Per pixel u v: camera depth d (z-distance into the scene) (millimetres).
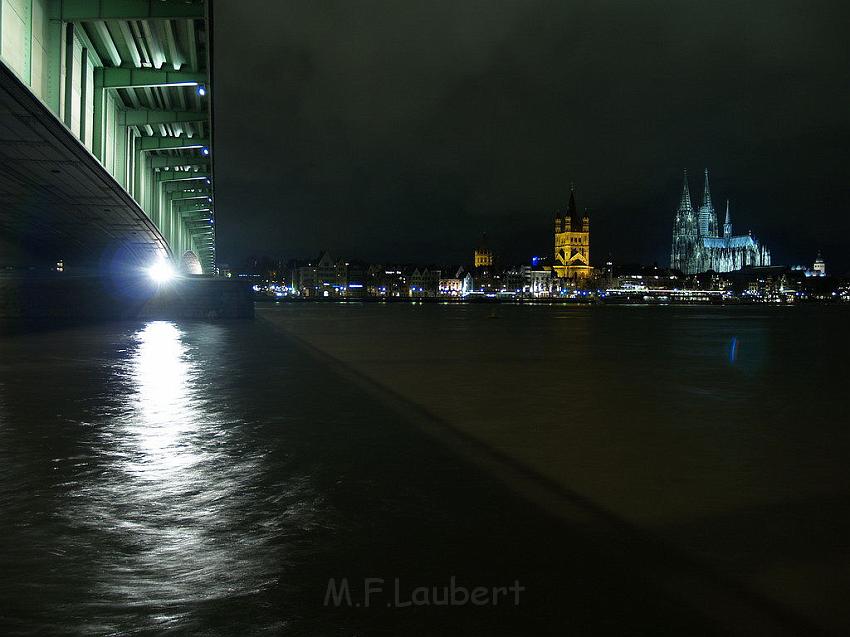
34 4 21578
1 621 5227
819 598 5742
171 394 17672
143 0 24344
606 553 6727
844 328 66312
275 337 41469
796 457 11047
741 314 123500
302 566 6340
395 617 5355
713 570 6328
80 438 12031
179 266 73688
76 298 65812
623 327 63062
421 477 9594
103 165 30406
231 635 5055
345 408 15648
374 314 89688
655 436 12742
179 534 7152
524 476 9719
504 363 27156
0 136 24797
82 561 6402
